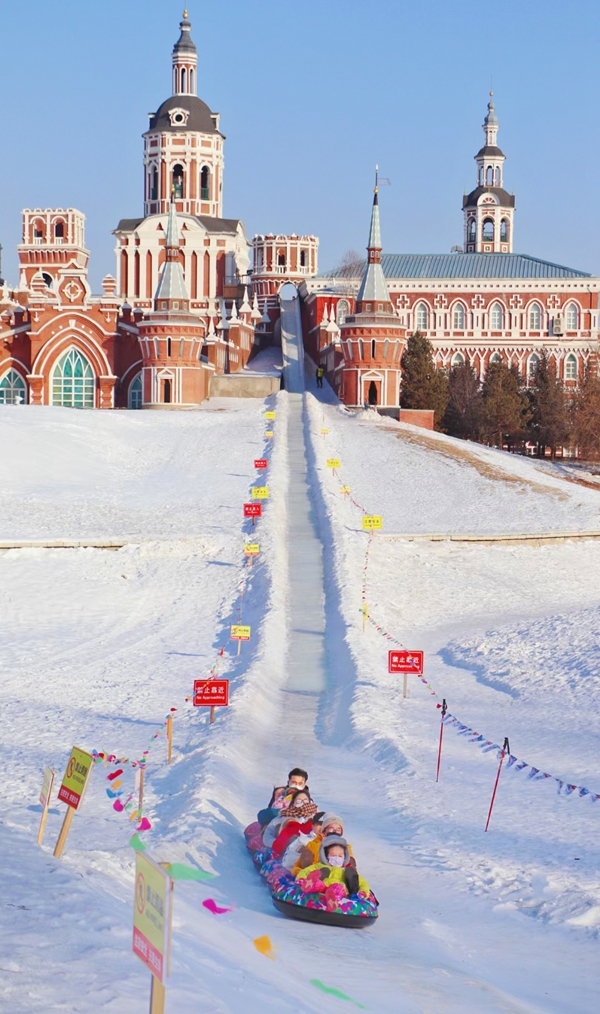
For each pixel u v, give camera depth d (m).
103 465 84.19
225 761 25.27
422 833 21.44
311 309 144.88
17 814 20.48
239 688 34.38
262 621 44.69
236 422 99.00
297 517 67.44
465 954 15.16
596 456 125.38
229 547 59.34
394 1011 11.52
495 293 165.00
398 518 70.12
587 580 59.53
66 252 144.75
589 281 163.38
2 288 121.00
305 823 17.97
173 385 109.88
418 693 36.47
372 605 49.53
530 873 19.00
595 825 22.09
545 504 75.44
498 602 54.19
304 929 15.27
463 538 64.31
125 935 11.58
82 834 19.02
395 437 95.19
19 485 75.31
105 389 119.56
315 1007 10.77
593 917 16.81
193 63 150.50
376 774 26.50
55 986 9.74
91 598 51.25
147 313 110.31
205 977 10.63
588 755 28.39
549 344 164.25
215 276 146.00
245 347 136.62
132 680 36.72
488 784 25.59
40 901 12.33
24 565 55.75
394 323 112.19
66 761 25.91
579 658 39.91
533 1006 13.08
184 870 14.48
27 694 34.38
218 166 150.25
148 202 150.38
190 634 44.91
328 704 35.34
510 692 37.00
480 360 165.62
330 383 125.50
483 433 133.50
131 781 24.42
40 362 119.44
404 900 17.62
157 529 63.12
